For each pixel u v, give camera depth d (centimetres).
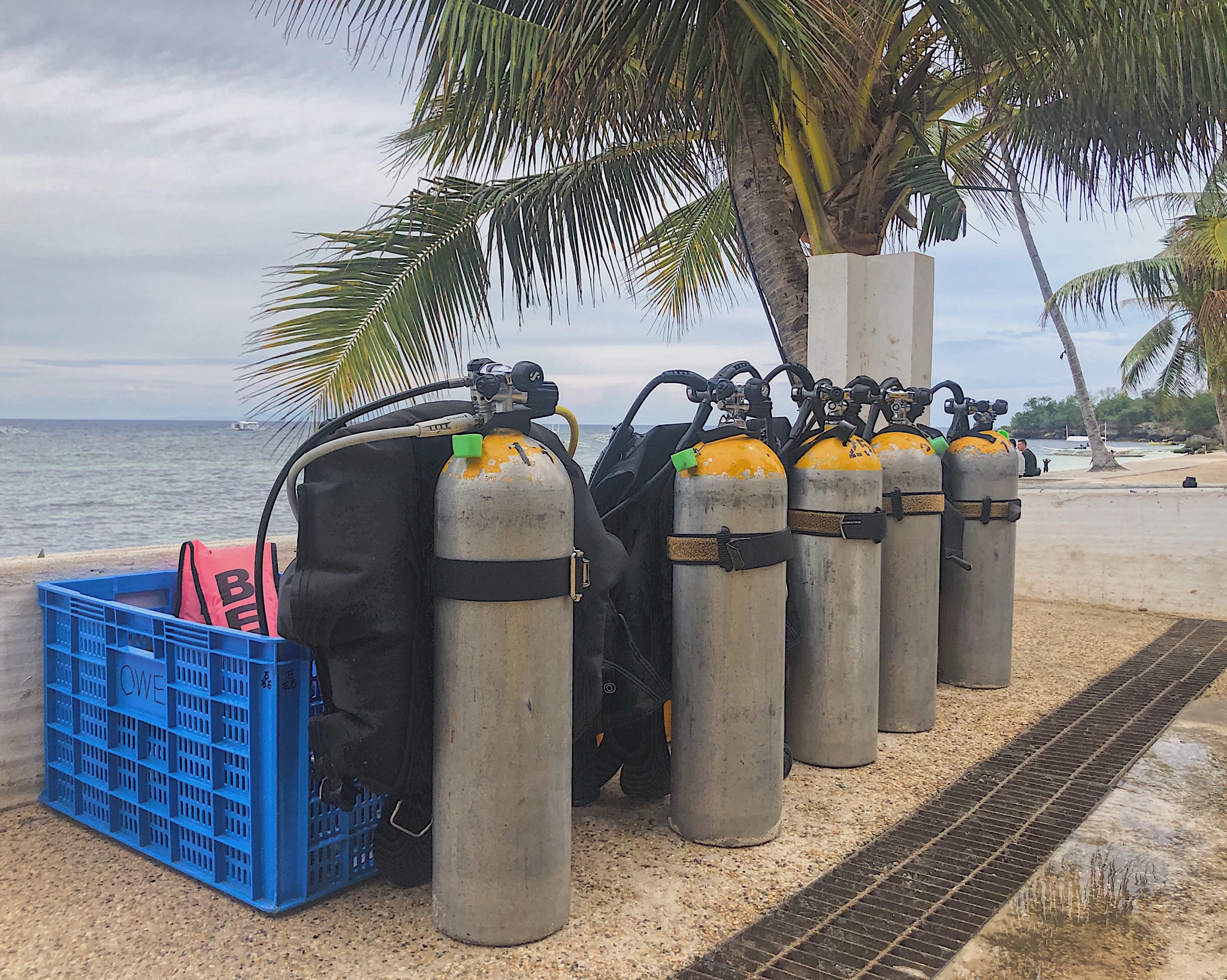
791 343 577
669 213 657
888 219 607
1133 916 241
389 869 246
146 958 219
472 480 216
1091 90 520
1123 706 452
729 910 246
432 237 583
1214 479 2645
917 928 235
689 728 288
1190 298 1852
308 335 551
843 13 421
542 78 429
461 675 220
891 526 404
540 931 228
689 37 430
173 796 265
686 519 283
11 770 308
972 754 379
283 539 401
